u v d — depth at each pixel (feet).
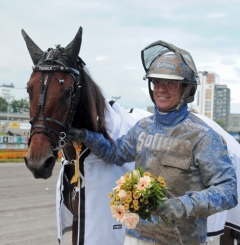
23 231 15.96
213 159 6.27
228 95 221.87
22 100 187.73
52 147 7.73
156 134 6.86
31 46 8.41
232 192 6.12
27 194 23.84
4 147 62.85
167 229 6.52
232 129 181.57
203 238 6.59
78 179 8.86
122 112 10.20
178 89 6.75
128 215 5.84
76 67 8.45
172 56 6.89
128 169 9.41
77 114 8.72
